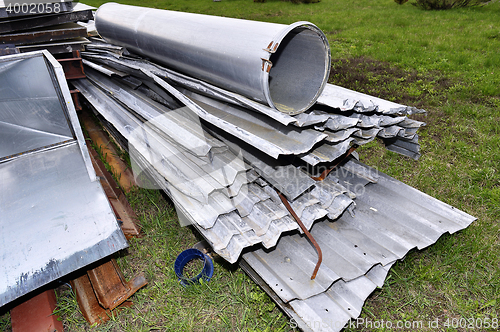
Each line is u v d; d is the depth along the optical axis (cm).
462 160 398
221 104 299
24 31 414
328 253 250
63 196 254
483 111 500
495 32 942
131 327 236
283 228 229
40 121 302
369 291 227
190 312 242
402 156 416
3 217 236
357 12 1444
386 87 625
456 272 264
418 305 245
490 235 297
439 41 897
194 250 270
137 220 324
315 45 231
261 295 246
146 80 353
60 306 246
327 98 266
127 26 379
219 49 246
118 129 338
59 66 245
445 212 292
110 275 255
